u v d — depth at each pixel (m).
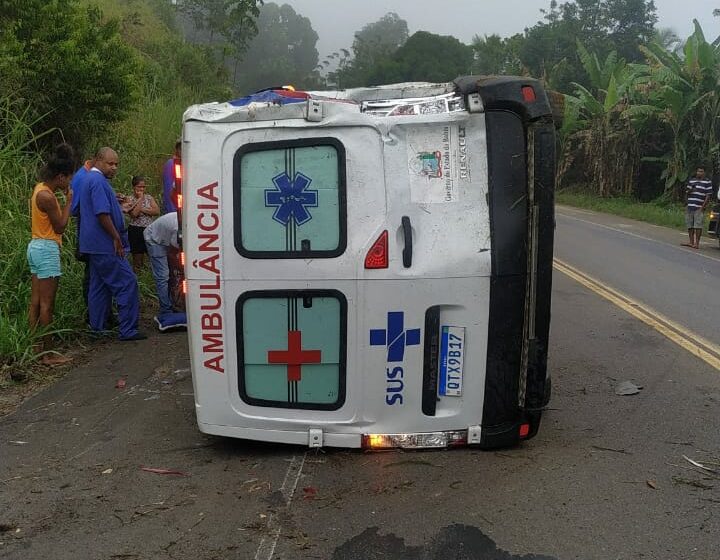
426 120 3.92
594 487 3.88
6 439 4.59
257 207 3.98
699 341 7.22
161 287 7.43
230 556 3.21
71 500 3.75
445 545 3.29
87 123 9.50
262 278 4.02
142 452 4.38
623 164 33.47
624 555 3.21
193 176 3.97
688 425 4.91
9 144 7.93
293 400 4.20
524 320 4.12
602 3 55.84
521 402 4.22
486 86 3.92
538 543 3.31
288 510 3.62
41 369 6.05
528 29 57.28
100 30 10.09
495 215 3.99
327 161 3.94
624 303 9.14
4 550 3.27
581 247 15.45
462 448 4.35
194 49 20.92
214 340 4.12
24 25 8.82
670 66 29.02
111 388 5.61
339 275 3.99
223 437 4.60
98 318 6.98
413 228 3.97
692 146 28.53
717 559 3.18
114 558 3.21
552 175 3.98
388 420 4.20
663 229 21.14
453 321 4.08
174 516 3.58
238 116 3.94
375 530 3.42
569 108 34.88
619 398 5.50
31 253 6.12
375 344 4.07
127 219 8.31
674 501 3.73
